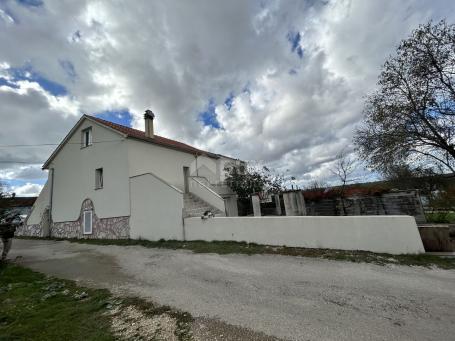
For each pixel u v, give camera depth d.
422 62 10.03
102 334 3.04
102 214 12.54
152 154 13.25
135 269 6.29
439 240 5.96
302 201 10.65
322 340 2.65
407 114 10.38
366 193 11.27
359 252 6.21
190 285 4.79
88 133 14.38
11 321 3.56
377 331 2.79
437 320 2.99
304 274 5.04
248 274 5.26
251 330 2.93
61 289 5.07
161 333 2.99
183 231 9.55
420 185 11.96
